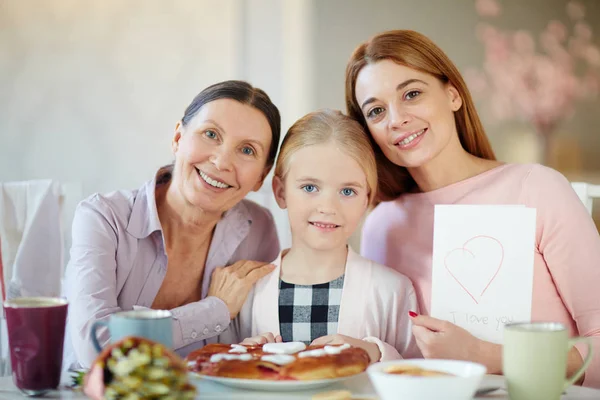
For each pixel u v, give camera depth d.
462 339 1.05
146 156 2.93
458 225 1.08
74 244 1.28
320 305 1.24
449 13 3.00
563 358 0.85
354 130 1.24
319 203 1.21
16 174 2.96
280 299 1.25
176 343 1.19
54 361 0.93
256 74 2.94
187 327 1.20
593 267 1.22
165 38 2.91
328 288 1.25
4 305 0.93
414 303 1.26
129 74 2.92
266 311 1.25
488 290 1.07
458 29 3.02
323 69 2.94
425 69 1.28
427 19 2.98
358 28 2.94
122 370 0.71
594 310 1.20
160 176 1.36
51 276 1.65
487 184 1.32
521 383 0.85
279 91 2.95
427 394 0.75
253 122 1.24
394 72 1.27
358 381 1.00
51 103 2.94
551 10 3.12
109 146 2.93
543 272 1.28
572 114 3.16
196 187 1.25
